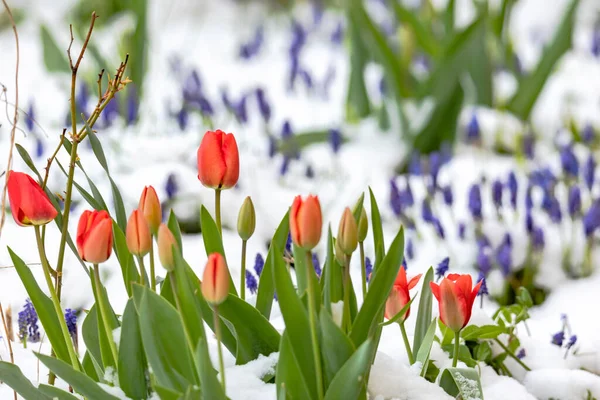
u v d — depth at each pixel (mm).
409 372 2662
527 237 3453
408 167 4566
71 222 3373
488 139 4809
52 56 5531
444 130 4629
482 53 5086
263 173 4133
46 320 2631
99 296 2539
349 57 5098
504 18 5488
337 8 8539
